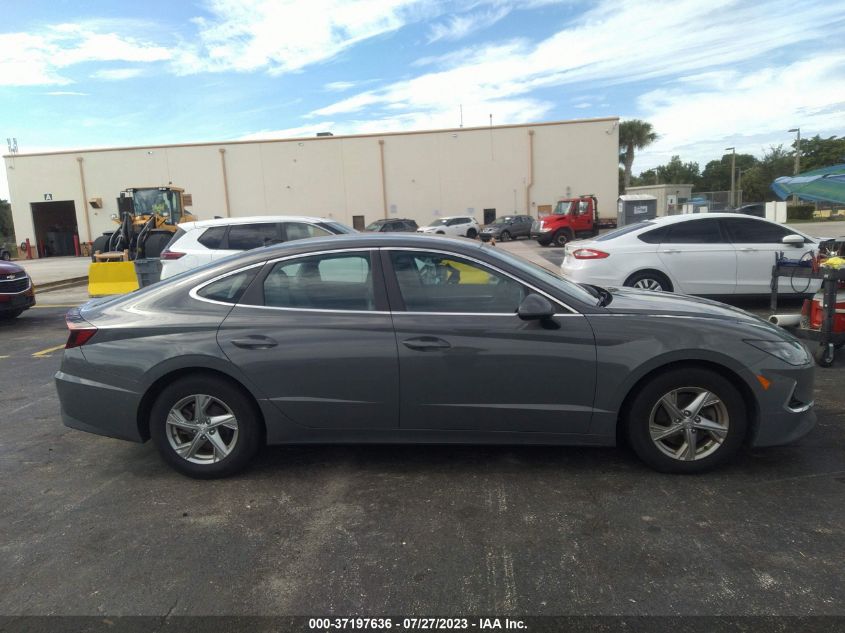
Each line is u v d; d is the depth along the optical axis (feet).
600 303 12.49
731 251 27.91
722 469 12.32
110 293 39.24
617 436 12.76
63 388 12.61
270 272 12.40
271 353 11.85
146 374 12.04
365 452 13.75
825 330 19.12
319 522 10.77
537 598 8.48
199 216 125.39
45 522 11.05
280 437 12.22
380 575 9.13
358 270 12.21
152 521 10.96
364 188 123.95
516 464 12.87
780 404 11.54
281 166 124.16
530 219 110.93
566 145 119.75
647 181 296.71
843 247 20.25
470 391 11.73
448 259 12.12
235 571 9.34
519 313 11.38
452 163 122.11
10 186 126.62
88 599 8.75
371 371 11.79
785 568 8.99
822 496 11.13
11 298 32.65
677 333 11.41
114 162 124.98
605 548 9.66
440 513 10.94
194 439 12.41
